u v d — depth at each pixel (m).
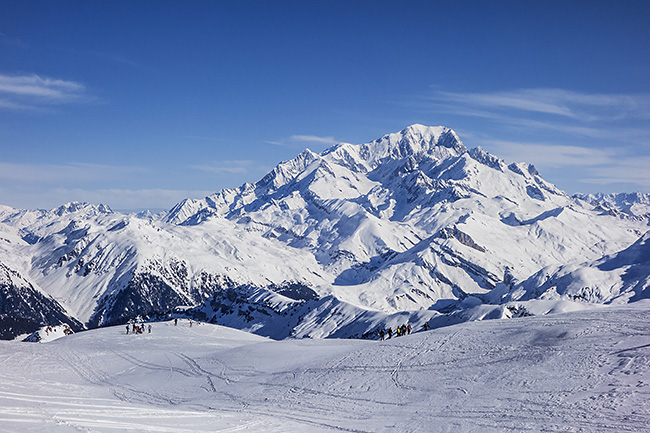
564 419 33.66
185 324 151.75
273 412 47.03
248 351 83.88
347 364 60.28
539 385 40.66
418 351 58.53
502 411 37.41
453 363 51.38
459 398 42.25
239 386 61.81
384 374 53.28
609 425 31.41
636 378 37.50
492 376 45.22
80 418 32.53
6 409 32.91
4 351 91.38
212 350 95.25
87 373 77.31
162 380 70.56
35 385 56.75
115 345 104.44
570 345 47.97
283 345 86.00
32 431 27.30
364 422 40.97
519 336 54.59
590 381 38.94
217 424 37.94
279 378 61.59
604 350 44.53
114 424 31.73
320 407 47.12
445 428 36.41
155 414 39.16
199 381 67.50
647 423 30.70
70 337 127.75
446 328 67.19
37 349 95.38
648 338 45.25
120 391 64.56
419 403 43.47
